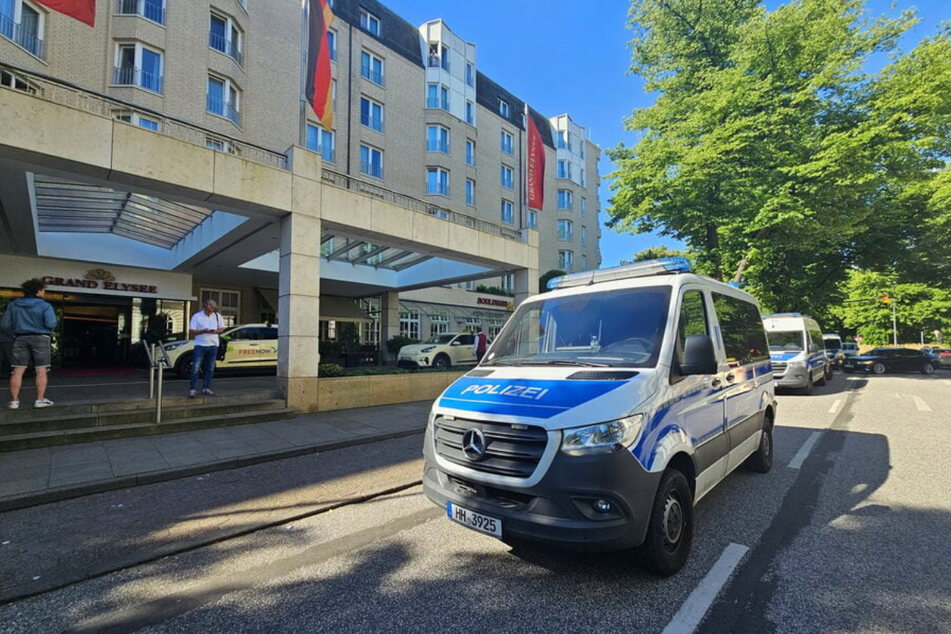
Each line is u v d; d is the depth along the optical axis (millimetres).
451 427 3293
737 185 16328
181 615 2791
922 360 22859
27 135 6598
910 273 21641
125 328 17344
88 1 7328
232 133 19422
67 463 5656
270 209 9125
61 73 15344
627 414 2895
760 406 5355
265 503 4699
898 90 16719
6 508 4465
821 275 22719
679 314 3748
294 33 23000
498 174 36719
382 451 6844
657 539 2965
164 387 10320
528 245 15430
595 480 2701
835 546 3541
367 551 3613
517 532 2832
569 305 4277
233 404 8375
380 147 27859
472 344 20078
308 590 3047
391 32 29891
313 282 9508
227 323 20750
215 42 19500
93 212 12523
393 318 22828
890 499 4531
